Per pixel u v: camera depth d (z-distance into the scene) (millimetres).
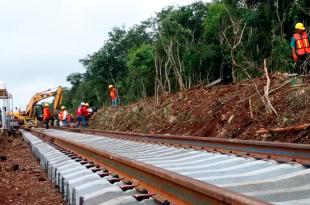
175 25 29641
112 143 12133
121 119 25812
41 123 39312
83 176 5969
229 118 11945
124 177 5727
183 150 8336
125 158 5820
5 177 9219
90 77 56312
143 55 35594
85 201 4535
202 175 5406
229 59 22625
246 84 13125
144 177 4961
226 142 8055
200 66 25453
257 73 16984
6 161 12883
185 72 26875
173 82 30188
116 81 50969
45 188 7746
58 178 7090
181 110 16438
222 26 22594
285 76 11688
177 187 3992
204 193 3375
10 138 26859
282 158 6301
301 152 6020
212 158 6801
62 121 37219
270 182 4473
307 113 9234
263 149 6941
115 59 51531
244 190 4270
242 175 5109
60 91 37375
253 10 18688
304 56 11125
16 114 37438
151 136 12164
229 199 3000
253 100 11539
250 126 10672
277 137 9148
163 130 16719
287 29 16781
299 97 9797
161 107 19188
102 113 33438
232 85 14453
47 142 15352
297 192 4023
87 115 28453
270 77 12148
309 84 10117
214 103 13836
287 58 14703
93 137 15430
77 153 9742
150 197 4355
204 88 16906
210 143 8711
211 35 25844
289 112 9781
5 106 29406
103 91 52594
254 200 2861
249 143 7273
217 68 25188
